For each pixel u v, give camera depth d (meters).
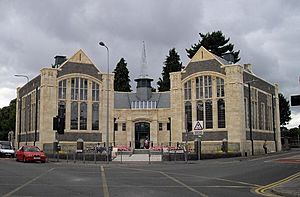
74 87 53.22
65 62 52.88
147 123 57.03
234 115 48.66
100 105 54.59
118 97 61.12
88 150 46.50
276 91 65.19
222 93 50.38
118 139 56.50
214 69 51.09
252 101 53.97
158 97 61.22
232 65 49.50
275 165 29.19
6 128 92.50
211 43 83.94
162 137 56.09
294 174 21.86
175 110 53.56
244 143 48.59
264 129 58.03
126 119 56.94
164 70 88.00
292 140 97.81
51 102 51.06
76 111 52.88
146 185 16.14
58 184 16.19
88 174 21.59
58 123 33.81
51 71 51.50
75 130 52.25
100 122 54.22
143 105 59.78
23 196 12.44
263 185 16.66
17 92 66.50
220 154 41.28
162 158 36.97
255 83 55.75
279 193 13.75
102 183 16.81
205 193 13.59
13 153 45.28
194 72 52.75
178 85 53.84
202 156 38.62
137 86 62.00
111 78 55.94
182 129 52.81
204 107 51.47
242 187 15.79
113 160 38.16
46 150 49.59
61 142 50.88
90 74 54.28
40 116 51.03
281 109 93.75
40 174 21.17
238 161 35.56
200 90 52.16
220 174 21.97
